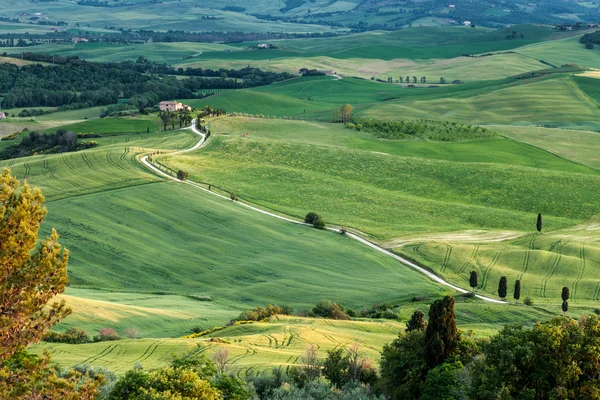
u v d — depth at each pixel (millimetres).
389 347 72375
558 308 125500
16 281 39312
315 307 121125
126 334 100688
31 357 41000
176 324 108438
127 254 145750
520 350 57688
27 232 39531
